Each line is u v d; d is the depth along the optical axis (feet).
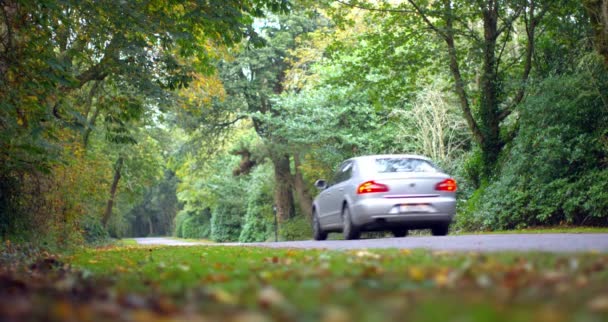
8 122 44.78
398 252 25.52
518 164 70.54
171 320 10.71
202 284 18.08
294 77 128.57
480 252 23.75
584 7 63.05
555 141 65.00
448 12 78.64
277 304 12.50
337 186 50.83
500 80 81.15
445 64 85.61
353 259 23.57
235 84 126.52
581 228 60.34
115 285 18.86
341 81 87.10
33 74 43.75
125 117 55.83
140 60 52.26
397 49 103.14
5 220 54.95
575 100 63.98
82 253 45.29
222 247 40.55
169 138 146.51
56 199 61.46
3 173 53.31
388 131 112.37
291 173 148.66
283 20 126.21
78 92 73.72
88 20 48.03
